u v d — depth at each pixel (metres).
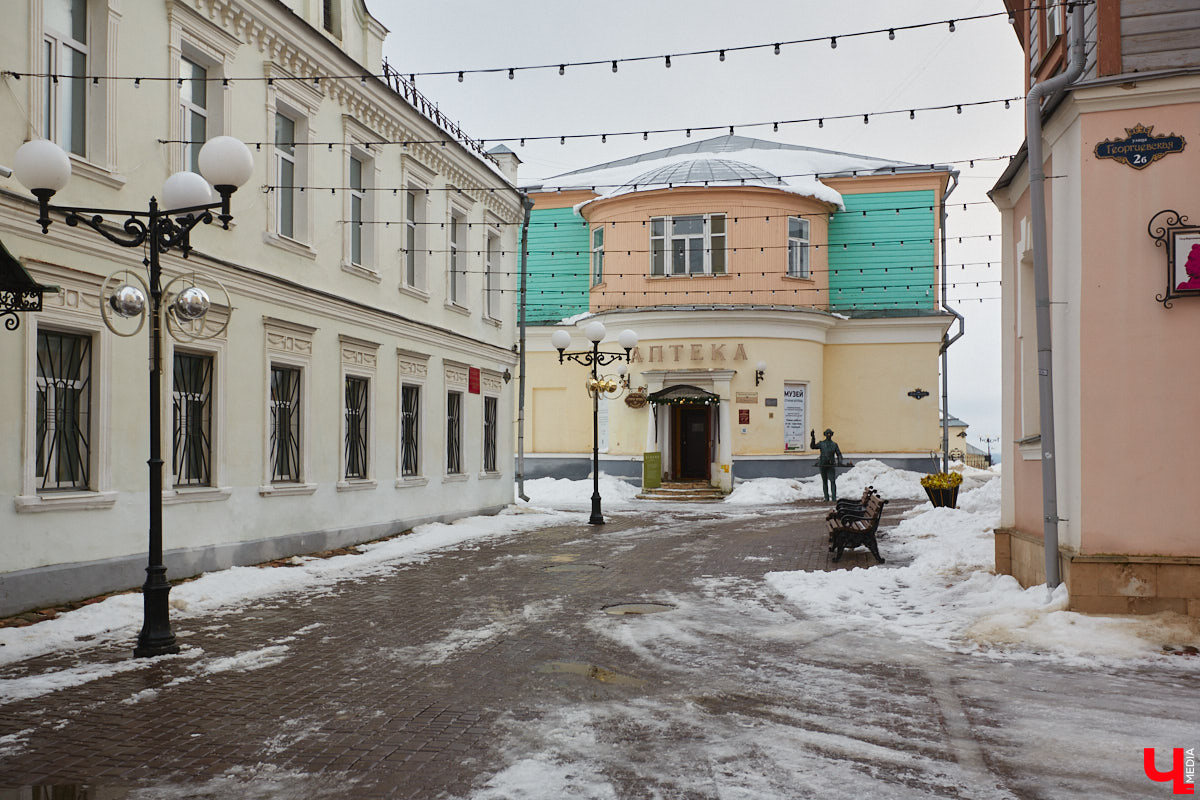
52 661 8.28
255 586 12.26
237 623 10.09
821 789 5.25
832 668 8.08
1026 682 7.54
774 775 5.48
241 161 8.47
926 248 33.09
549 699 7.13
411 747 6.00
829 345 32.91
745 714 6.72
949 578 12.23
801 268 31.77
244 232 13.95
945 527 17.30
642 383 30.53
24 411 9.95
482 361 23.42
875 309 33.12
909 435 32.41
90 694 7.22
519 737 6.19
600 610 10.95
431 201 20.45
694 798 5.13
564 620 10.34
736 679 7.73
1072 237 9.81
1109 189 9.51
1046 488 10.02
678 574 13.80
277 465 15.07
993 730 6.32
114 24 11.36
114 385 11.30
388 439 18.41
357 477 17.52
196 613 10.64
